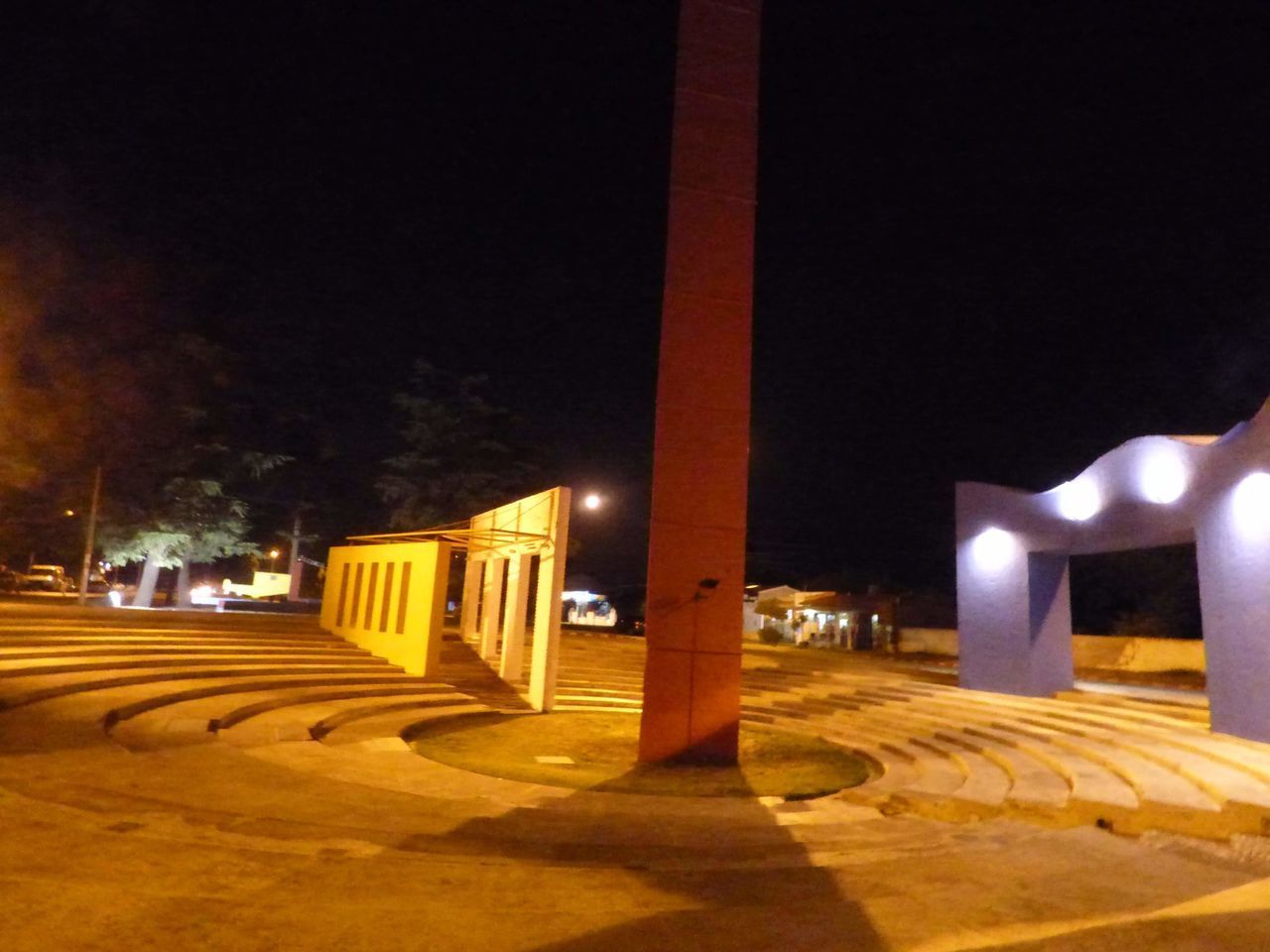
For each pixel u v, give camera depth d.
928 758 15.48
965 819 10.84
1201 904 4.63
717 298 15.59
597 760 14.72
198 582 61.62
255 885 4.86
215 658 17.44
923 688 21.64
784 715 20.89
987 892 5.37
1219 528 15.05
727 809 10.29
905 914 4.78
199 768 9.37
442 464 37.28
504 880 5.27
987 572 21.33
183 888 4.73
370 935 4.18
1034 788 11.56
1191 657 25.67
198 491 32.91
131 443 31.56
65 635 16.59
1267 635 13.75
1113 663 27.52
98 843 5.51
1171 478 16.38
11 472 27.97
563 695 21.92
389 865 5.43
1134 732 14.66
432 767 12.41
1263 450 14.22
